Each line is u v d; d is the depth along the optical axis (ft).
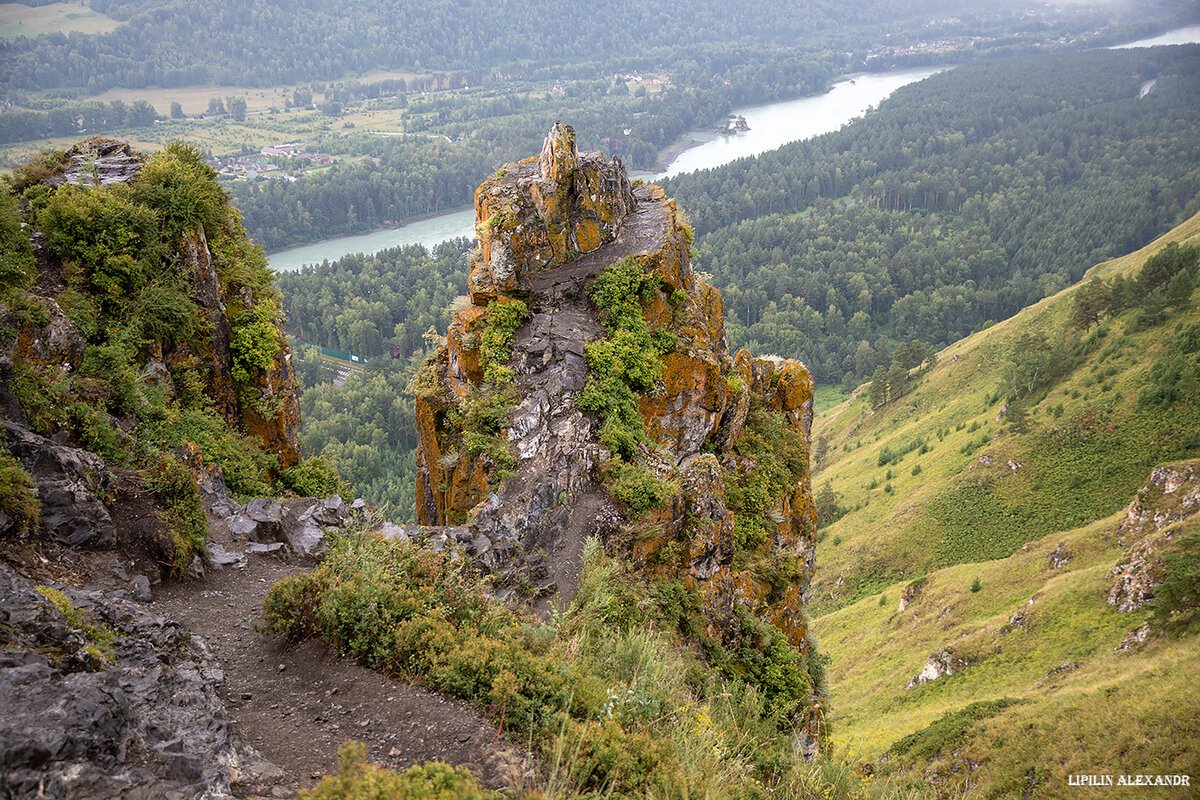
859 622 294.66
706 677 52.26
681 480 65.62
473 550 51.60
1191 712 117.29
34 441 43.21
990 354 498.28
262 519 54.34
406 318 529.04
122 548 44.68
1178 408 317.22
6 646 26.25
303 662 37.22
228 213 79.36
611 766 29.68
